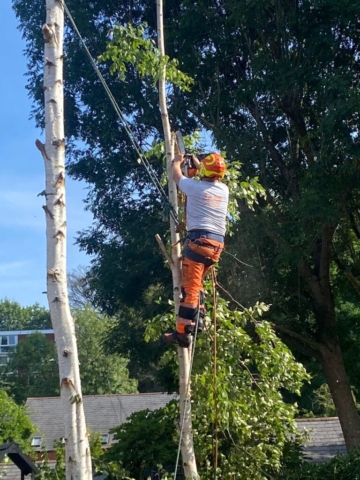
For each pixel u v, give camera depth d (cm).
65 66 1616
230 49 1557
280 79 1408
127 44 773
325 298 1619
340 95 1294
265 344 895
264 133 1570
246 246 1409
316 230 1355
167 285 1628
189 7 1525
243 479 892
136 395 3478
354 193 1448
